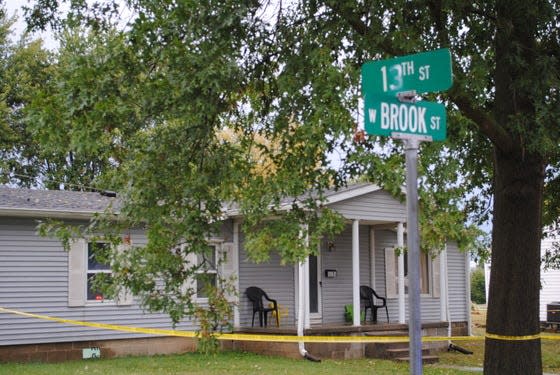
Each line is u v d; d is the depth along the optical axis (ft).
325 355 55.77
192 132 23.70
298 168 24.88
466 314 76.43
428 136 13.41
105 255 23.65
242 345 59.41
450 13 30.63
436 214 26.43
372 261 69.21
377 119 12.99
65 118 22.39
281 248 23.58
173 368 48.19
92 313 54.44
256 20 26.25
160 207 23.39
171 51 22.80
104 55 23.25
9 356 50.62
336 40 27.94
